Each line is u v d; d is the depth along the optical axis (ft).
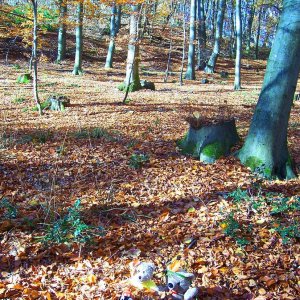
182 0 103.71
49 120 35.83
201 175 20.43
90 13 64.69
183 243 13.74
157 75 88.07
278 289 11.30
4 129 30.78
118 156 23.50
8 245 13.47
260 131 20.59
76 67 77.05
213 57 99.25
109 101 47.01
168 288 10.34
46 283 11.58
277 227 14.33
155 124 33.50
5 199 16.33
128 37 44.98
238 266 12.35
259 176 20.13
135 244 13.67
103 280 11.65
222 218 15.46
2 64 78.02
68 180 19.86
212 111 41.86
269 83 20.15
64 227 14.21
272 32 146.41
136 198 17.66
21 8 65.46
